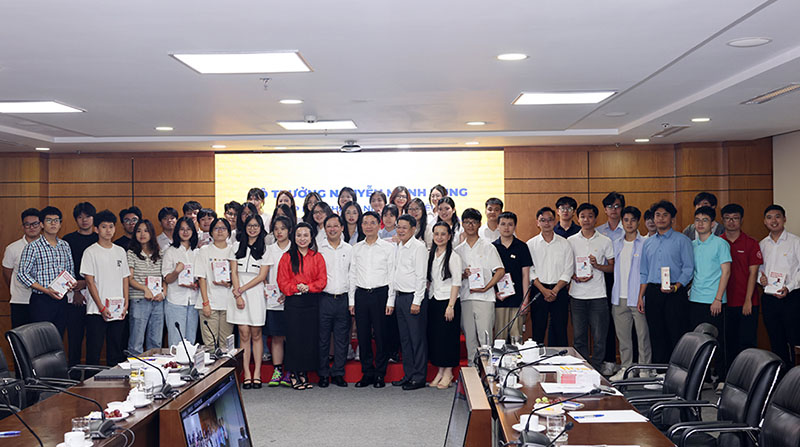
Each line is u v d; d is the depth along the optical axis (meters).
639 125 8.12
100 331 7.72
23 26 4.07
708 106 6.78
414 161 10.67
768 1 3.72
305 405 7.07
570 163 10.13
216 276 7.61
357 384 7.86
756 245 7.67
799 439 3.30
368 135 9.23
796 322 7.54
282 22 4.06
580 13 3.94
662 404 4.20
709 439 4.23
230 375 4.62
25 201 10.19
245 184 10.73
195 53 4.75
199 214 8.43
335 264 7.77
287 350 7.72
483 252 7.58
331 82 5.78
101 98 6.39
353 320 8.75
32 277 7.59
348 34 4.32
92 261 7.53
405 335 7.69
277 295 7.86
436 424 6.36
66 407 3.89
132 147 9.88
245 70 5.29
